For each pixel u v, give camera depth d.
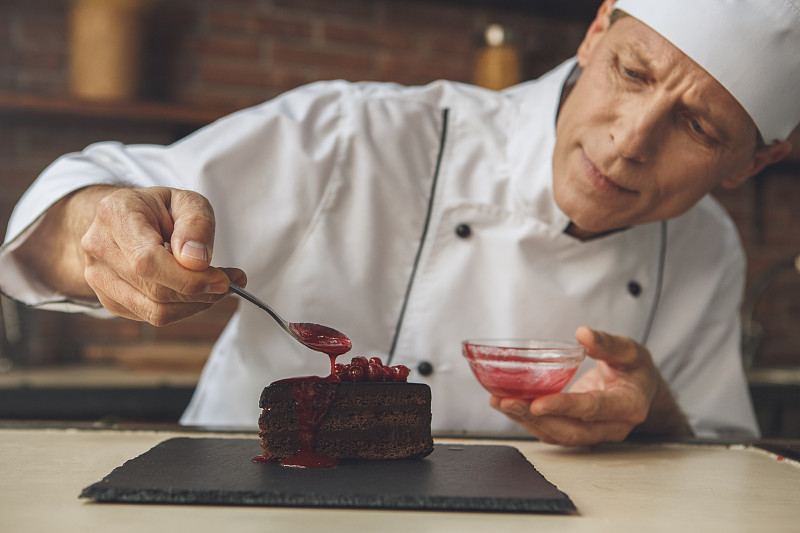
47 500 0.78
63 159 1.33
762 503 0.84
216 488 0.79
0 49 2.98
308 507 0.77
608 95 1.19
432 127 1.56
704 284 1.66
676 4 1.12
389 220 1.51
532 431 1.12
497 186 1.52
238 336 1.56
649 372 1.21
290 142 1.46
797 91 1.20
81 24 2.81
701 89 1.12
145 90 2.92
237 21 3.20
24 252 1.16
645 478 0.96
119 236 0.88
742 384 1.69
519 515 0.77
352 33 3.33
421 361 1.49
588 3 3.41
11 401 2.25
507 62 3.09
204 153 1.41
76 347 3.02
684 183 1.21
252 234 1.44
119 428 1.18
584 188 1.24
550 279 1.49
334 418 1.03
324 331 1.07
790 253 3.76
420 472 0.92
